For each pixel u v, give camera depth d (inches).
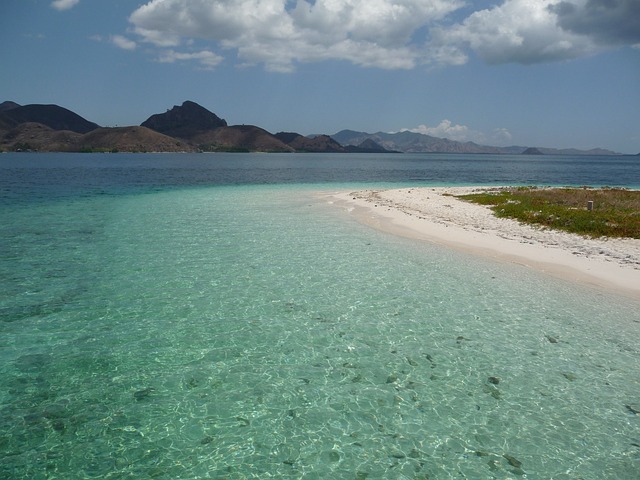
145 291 628.7
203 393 387.2
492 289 652.7
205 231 1067.3
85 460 304.8
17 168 4630.9
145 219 1248.2
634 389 394.0
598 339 490.6
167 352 457.1
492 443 325.7
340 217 1295.5
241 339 487.8
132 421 348.2
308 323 531.5
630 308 576.7
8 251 840.9
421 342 484.4
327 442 327.0
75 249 864.3
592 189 1898.4
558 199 1438.2
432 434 335.9
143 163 6683.1
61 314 544.1
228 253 848.9
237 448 319.6
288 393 389.1
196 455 311.7
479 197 1638.8
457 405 371.9
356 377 414.6
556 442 326.3
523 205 1328.7
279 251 868.6
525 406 370.3
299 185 2699.3
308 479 290.5
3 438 325.4
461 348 470.9
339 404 373.4
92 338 483.5
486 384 402.9
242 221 1221.7
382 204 1566.2
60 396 378.3
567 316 553.3
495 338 493.7
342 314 559.2
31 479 286.4
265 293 629.0
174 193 2080.5
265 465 303.0
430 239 984.9
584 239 912.3
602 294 626.2
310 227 1130.7
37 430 335.0
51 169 4458.7
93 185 2539.4
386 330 514.0
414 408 367.9
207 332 503.5
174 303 586.2
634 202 1347.2
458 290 649.0
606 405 371.2
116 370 420.8
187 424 345.7
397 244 936.3
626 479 289.6
